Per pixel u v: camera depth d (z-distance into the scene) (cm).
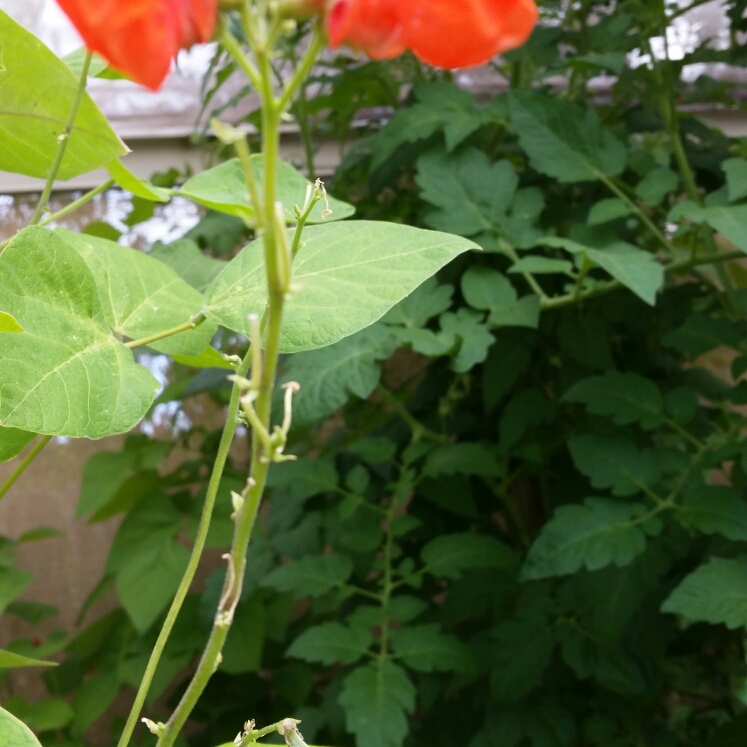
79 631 123
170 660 106
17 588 100
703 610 62
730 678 93
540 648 79
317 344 33
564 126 83
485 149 98
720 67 119
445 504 89
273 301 23
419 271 35
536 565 71
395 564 93
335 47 22
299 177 49
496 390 87
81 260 34
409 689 70
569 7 100
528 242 81
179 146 123
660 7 90
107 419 31
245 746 32
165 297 42
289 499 97
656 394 79
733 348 80
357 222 38
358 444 87
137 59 21
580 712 88
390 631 77
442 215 82
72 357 32
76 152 45
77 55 53
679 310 95
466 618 83
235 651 103
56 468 120
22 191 116
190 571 34
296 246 34
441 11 21
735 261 120
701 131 104
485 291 80
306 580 81
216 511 111
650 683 80
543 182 101
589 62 83
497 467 83
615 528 72
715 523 70
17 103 42
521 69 101
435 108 87
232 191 47
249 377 38
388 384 123
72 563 122
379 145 86
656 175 83
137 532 112
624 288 91
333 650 74
